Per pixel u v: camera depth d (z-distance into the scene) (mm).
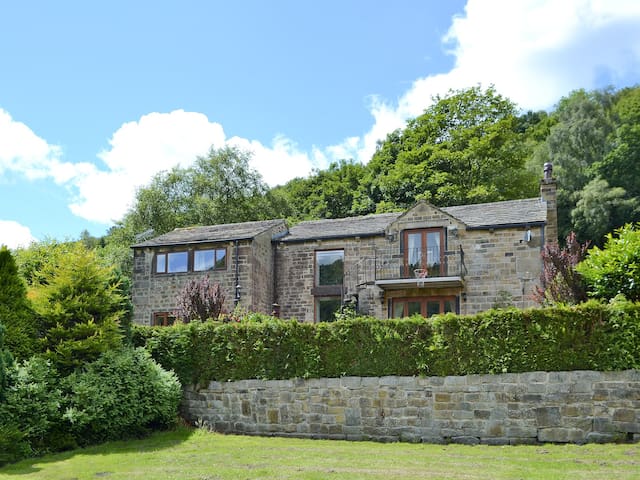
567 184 42594
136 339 16312
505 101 40531
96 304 14484
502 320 13383
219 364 15703
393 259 23016
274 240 25141
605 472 9766
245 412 15219
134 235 38938
